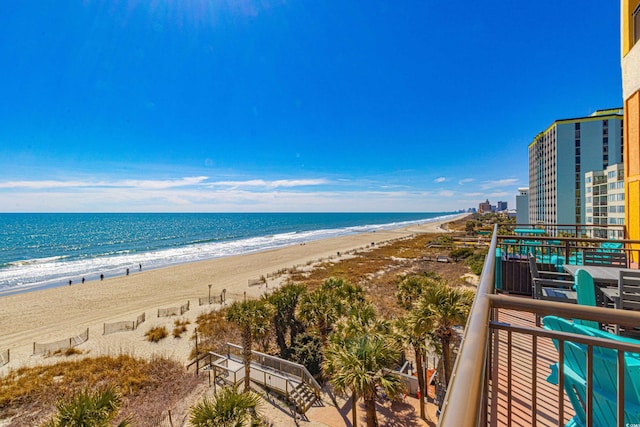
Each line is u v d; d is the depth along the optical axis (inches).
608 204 1414.9
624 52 277.4
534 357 61.3
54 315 770.2
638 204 249.4
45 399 421.7
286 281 1125.1
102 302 877.2
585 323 117.2
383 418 376.8
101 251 1975.9
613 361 68.9
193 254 1845.5
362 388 283.6
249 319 424.5
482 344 46.2
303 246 2177.7
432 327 343.9
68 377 474.9
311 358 478.9
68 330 671.1
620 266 200.4
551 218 2027.6
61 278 1198.9
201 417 264.2
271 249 2052.2
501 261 251.0
